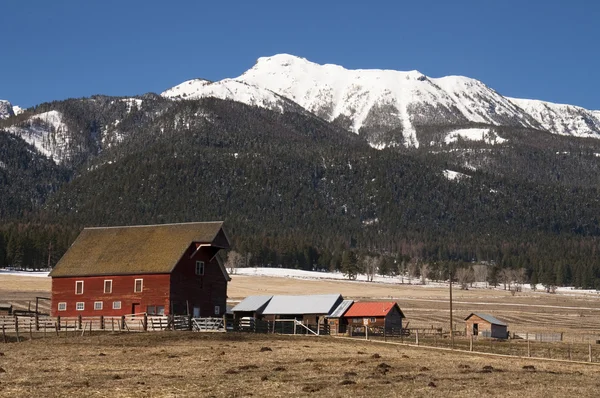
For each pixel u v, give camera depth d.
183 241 101.31
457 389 47.44
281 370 54.41
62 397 43.00
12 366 55.81
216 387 46.53
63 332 83.69
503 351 84.12
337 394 44.69
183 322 89.00
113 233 106.56
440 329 122.81
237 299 180.62
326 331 109.75
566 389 48.22
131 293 99.00
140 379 49.69
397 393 45.38
